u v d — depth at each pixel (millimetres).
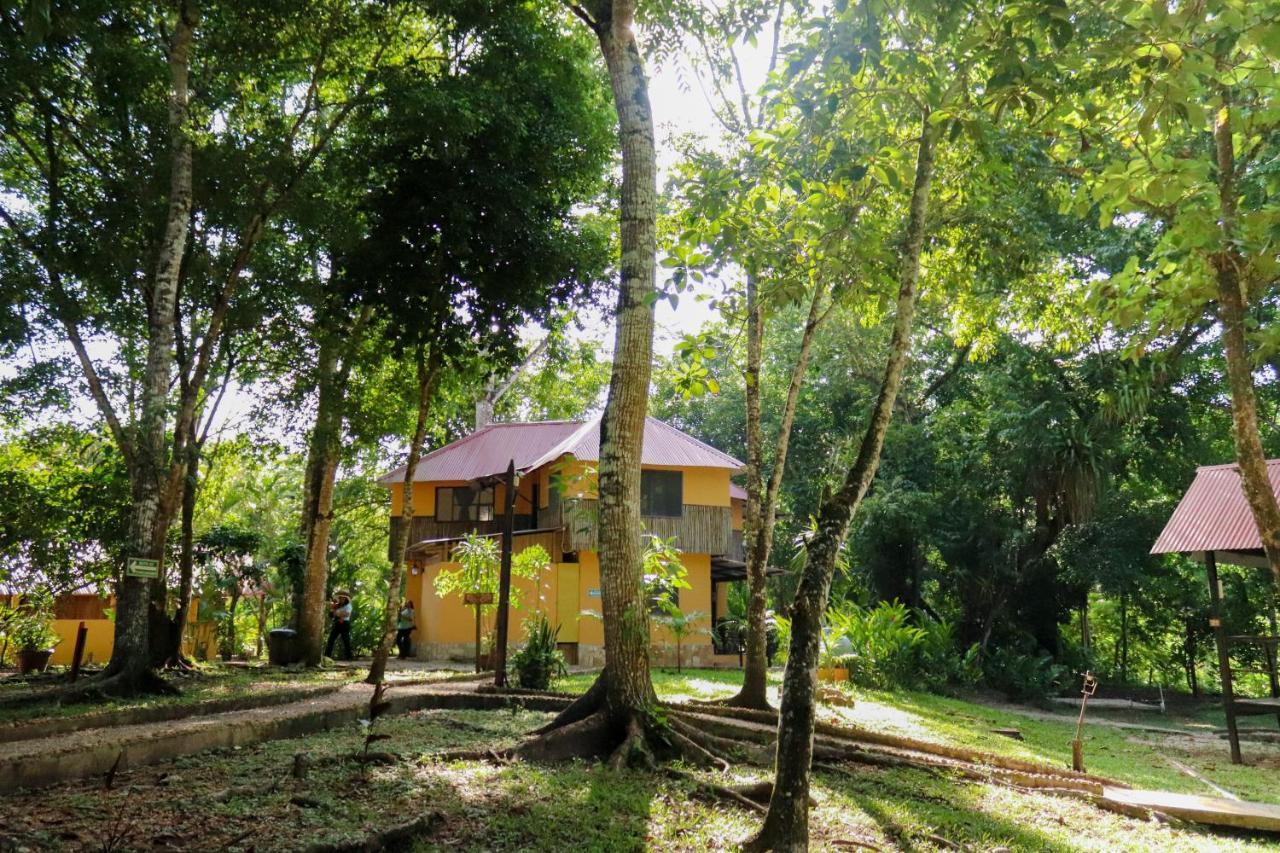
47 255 13719
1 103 12562
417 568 27688
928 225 11594
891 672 19547
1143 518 26438
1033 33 5879
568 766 7594
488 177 15617
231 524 24953
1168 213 6746
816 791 7637
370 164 15836
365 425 18781
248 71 14422
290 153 14562
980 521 26766
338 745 8148
